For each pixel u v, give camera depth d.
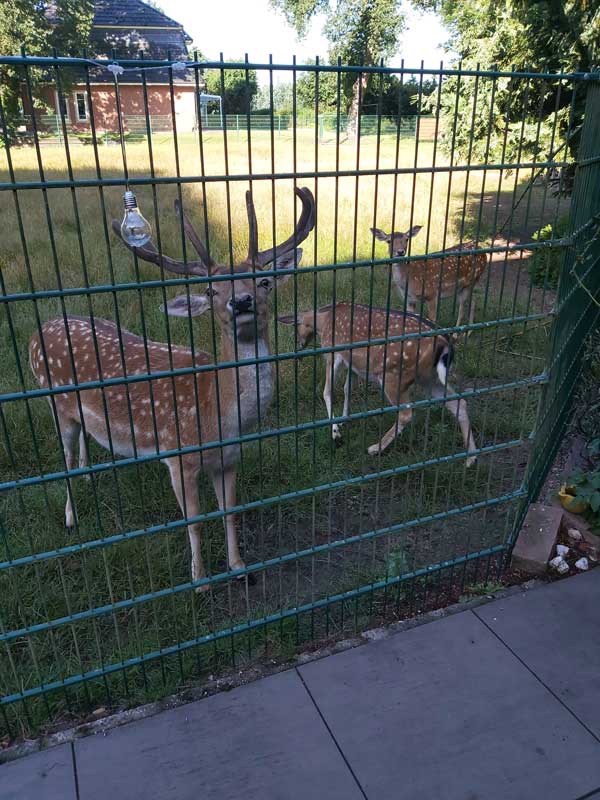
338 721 2.36
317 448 4.34
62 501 3.68
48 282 7.20
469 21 10.47
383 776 2.17
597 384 4.20
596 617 2.84
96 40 35.38
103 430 3.45
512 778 2.15
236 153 15.46
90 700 2.46
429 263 6.64
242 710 2.41
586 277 3.75
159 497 3.76
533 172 2.55
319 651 2.67
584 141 2.76
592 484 3.45
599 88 2.90
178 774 2.18
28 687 2.51
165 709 2.42
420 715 2.38
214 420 3.06
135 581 3.13
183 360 3.34
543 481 3.73
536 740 2.29
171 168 14.06
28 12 28.19
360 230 9.27
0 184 1.62
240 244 8.52
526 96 2.37
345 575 3.14
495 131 8.33
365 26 32.88
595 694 2.47
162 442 3.19
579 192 2.85
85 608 2.96
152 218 9.88
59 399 3.61
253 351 2.99
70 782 2.15
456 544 3.31
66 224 9.89
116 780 2.16
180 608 2.96
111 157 16.14
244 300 2.80
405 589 3.03
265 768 2.20
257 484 3.94
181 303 2.90
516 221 10.95
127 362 3.37
